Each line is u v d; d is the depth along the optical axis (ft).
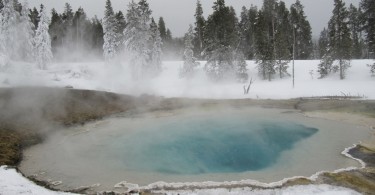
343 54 125.39
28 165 61.52
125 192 48.85
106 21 160.04
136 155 66.64
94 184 52.85
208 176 55.21
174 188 49.49
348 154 62.28
